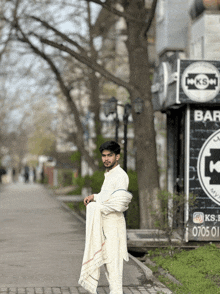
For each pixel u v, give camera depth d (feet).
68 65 76.95
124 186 20.18
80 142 78.95
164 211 36.19
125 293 23.79
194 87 35.65
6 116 155.74
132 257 32.73
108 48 84.89
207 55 45.21
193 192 36.58
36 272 27.40
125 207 20.10
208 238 36.45
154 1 45.88
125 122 43.75
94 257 19.76
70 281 25.36
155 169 48.21
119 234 20.51
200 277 26.94
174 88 36.42
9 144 194.18
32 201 90.07
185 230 36.04
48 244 37.86
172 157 43.06
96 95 81.41
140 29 50.39
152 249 36.99
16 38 66.95
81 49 50.16
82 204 75.41
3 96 119.44
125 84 48.83
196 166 36.73
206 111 37.01
